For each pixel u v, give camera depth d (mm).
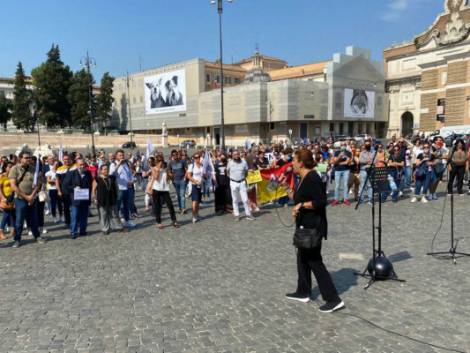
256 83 70438
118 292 5676
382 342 4055
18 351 4074
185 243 8523
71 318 4840
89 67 52719
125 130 102312
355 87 77812
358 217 10531
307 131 73125
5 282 6273
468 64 58625
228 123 76562
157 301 5301
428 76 68188
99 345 4156
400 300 5074
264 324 4535
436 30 71688
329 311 4785
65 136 74000
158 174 10141
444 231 8617
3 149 63781
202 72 83625
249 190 12211
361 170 12828
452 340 4051
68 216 10852
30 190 8781
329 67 73562
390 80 83438
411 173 15773
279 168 12922
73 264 7180
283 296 5340
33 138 70750
